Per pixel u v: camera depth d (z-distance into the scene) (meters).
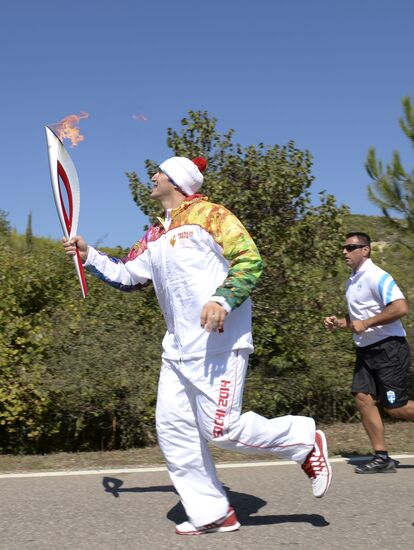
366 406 5.17
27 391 6.15
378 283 5.07
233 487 4.69
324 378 7.17
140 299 7.30
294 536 3.70
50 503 4.29
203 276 3.66
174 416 3.74
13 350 6.27
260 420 3.70
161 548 3.52
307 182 7.46
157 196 3.88
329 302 7.46
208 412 3.64
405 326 7.42
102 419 6.47
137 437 6.47
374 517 4.02
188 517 3.77
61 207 4.01
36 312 7.05
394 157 11.05
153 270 3.84
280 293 7.21
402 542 3.61
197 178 3.84
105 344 6.47
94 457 5.61
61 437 6.47
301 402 7.30
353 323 5.08
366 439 6.23
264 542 3.61
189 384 3.71
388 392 5.12
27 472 5.10
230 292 3.46
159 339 6.80
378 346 5.13
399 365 5.12
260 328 7.16
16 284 6.92
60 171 4.02
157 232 3.88
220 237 3.60
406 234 10.83
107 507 4.21
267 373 7.16
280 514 4.08
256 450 3.71
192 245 3.67
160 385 3.81
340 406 7.34
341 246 7.64
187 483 3.77
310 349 7.26
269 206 7.34
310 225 7.49
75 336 6.60
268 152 7.50
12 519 3.98
